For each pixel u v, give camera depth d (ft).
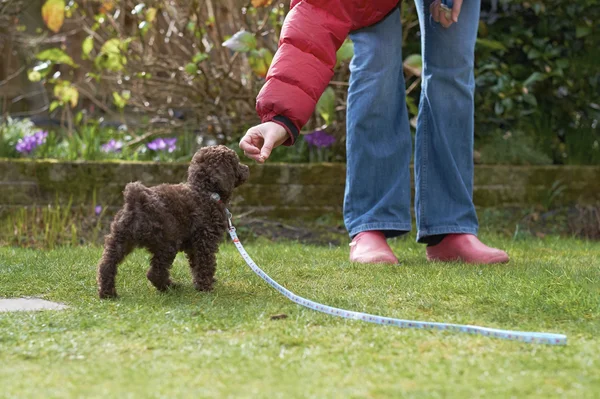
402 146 14.97
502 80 23.73
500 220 22.29
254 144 11.95
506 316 9.60
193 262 11.84
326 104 20.25
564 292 10.95
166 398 6.31
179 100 25.75
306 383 6.72
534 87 25.43
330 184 22.08
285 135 12.08
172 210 11.14
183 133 25.14
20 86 32.45
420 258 15.49
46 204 21.16
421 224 14.96
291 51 12.51
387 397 6.33
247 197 21.71
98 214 20.62
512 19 25.04
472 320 9.41
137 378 6.89
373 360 7.45
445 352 7.75
